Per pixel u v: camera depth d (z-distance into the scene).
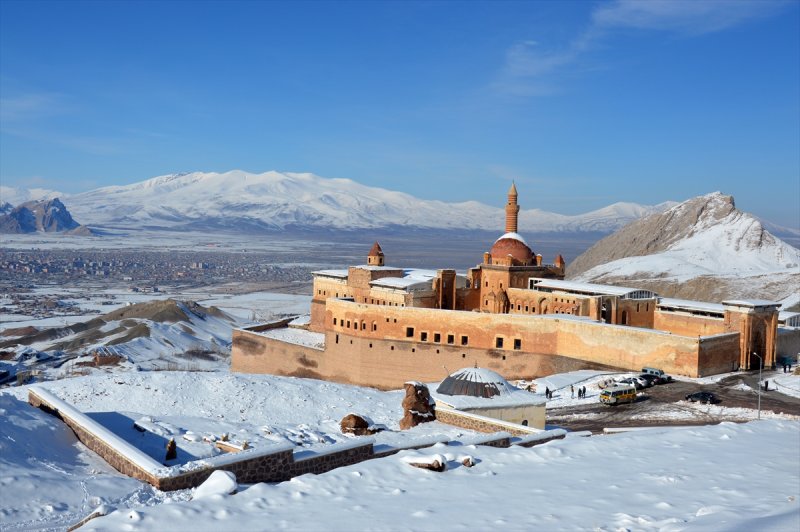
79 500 27.17
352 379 101.56
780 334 88.44
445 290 105.31
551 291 100.00
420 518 21.31
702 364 78.50
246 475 29.03
